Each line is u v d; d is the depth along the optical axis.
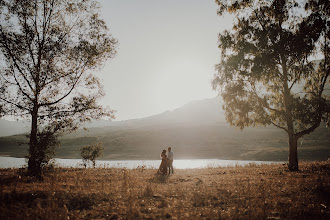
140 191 8.75
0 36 14.25
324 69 16.39
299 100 16.98
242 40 17.89
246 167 20.53
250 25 17.94
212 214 5.98
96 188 9.32
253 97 18.44
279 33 16.50
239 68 17.48
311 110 16.61
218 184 10.53
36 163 12.71
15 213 5.95
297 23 16.64
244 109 17.78
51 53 15.20
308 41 15.41
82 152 30.16
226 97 18.42
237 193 8.41
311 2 15.70
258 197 7.83
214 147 85.19
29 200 7.34
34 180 11.12
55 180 10.84
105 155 80.00
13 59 14.29
